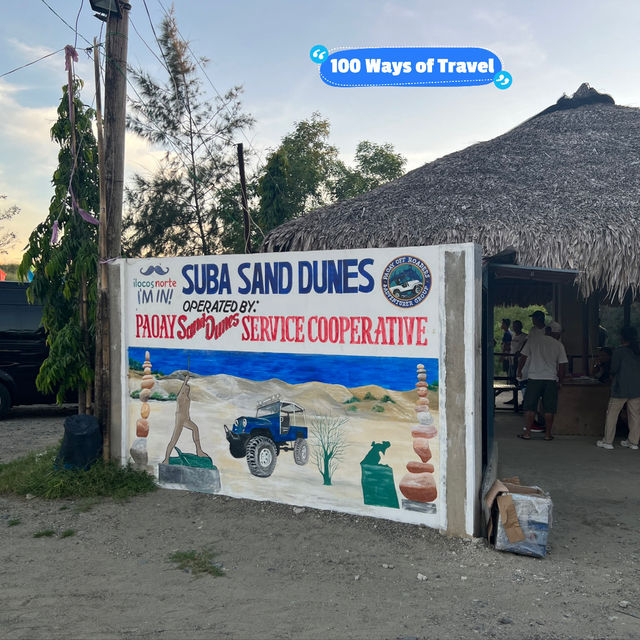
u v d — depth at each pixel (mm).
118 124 7184
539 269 6895
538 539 4715
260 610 3895
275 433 5871
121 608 3936
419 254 5180
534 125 11023
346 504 5523
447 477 5082
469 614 3832
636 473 7145
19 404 11711
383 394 5367
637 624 3711
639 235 7250
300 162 26688
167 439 6453
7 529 5418
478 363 5121
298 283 5746
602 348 9867
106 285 6863
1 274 15672
